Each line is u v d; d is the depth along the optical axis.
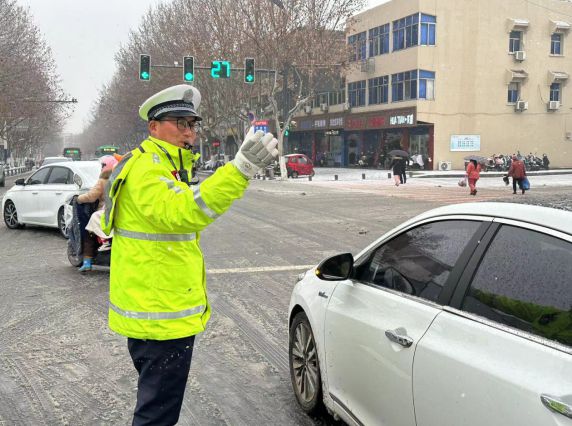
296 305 3.90
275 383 4.33
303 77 39.72
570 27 43.12
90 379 4.42
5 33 37.00
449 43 40.16
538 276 2.11
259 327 5.65
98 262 8.25
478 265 2.40
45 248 10.35
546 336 1.98
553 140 43.50
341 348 3.16
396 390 2.58
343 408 3.17
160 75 46.53
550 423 1.75
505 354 2.04
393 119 41.75
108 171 7.77
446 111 40.38
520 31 41.81
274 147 2.28
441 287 2.54
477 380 2.07
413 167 40.94
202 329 2.61
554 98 43.41
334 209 16.47
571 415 1.69
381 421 2.74
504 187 25.62
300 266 8.55
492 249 2.37
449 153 40.59
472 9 40.44
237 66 35.19
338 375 3.22
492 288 2.28
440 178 34.25
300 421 3.70
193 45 36.62
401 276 2.89
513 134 42.16
